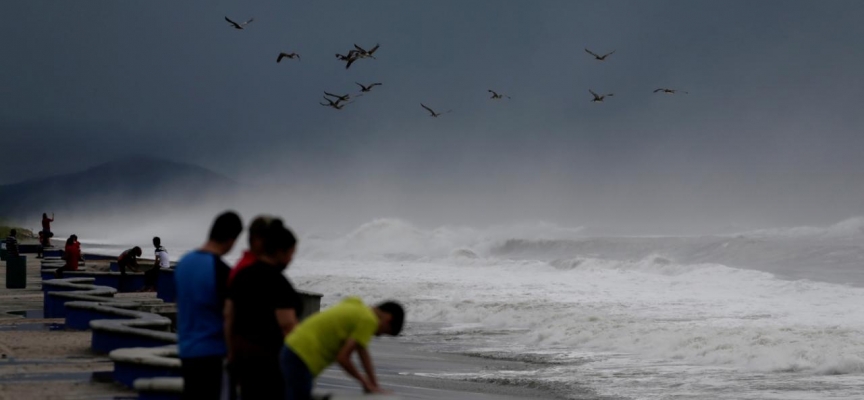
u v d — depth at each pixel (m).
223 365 25.52
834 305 99.56
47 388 37.94
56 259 133.75
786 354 66.69
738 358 67.12
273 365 23.59
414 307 106.75
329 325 23.05
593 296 116.69
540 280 145.00
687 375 61.47
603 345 75.88
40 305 83.25
